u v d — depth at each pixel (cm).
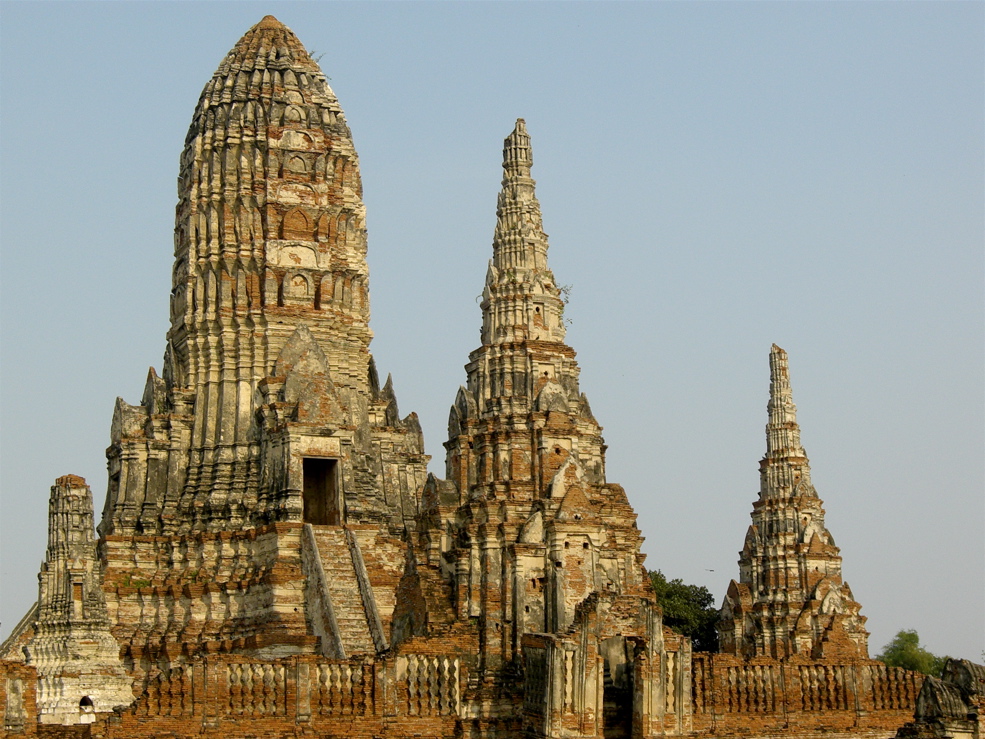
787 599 11925
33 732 6825
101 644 7788
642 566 8956
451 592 8338
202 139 9388
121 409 9006
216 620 8356
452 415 8925
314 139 9456
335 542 8350
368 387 9412
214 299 9131
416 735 7175
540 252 9206
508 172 9406
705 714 7619
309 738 6994
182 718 6906
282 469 8562
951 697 6850
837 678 7956
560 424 8606
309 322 9150
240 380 9019
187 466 8925
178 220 9506
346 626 8044
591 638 7325
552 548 7938
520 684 7744
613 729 7438
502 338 8962
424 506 8769
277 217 9256
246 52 9650
